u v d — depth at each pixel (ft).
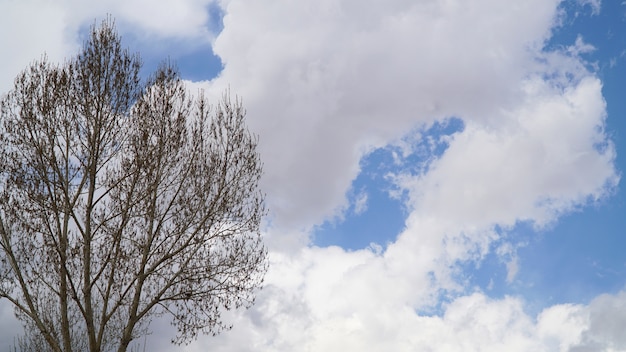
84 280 58.23
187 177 64.90
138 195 62.39
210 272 63.21
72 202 60.13
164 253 62.75
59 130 60.29
